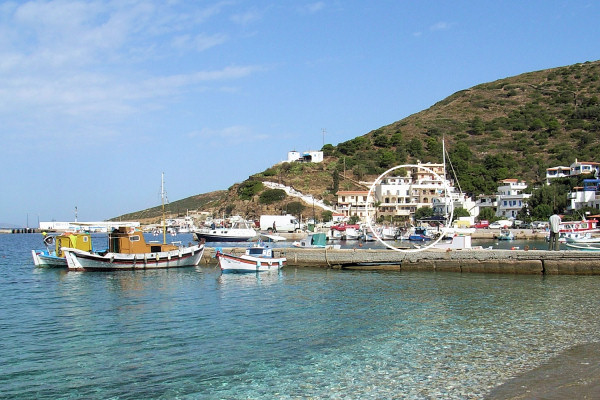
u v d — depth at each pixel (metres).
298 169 183.25
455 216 125.00
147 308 35.00
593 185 123.69
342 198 152.62
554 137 191.50
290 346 25.02
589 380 19.53
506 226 121.50
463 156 178.50
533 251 51.06
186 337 26.86
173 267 62.28
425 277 49.62
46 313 33.72
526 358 22.34
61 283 49.03
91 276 54.69
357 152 192.88
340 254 58.88
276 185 172.25
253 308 34.47
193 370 21.75
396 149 191.75
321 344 25.30
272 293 40.88
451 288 41.97
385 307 34.16
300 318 31.09
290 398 18.67
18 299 39.53
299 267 60.28
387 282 46.31
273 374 21.12
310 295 39.56
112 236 62.06
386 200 149.88
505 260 51.19
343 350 24.22
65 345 25.62
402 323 29.34
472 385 19.34
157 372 21.58
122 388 19.91
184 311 33.72
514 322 29.03
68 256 59.34
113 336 27.27
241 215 164.12
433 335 26.55
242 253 66.81
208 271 58.88
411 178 157.25
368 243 99.81
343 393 18.97
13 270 61.25
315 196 163.00
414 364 21.95
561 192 127.81
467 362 22.03
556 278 46.97
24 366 22.47
